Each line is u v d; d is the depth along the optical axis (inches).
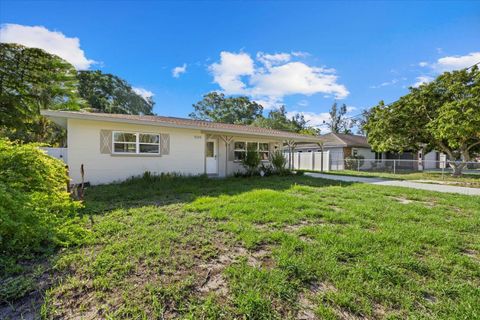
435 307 76.0
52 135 683.4
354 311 74.4
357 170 771.4
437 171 758.5
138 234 134.3
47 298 76.4
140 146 376.5
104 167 347.6
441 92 538.9
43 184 152.3
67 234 125.0
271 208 195.3
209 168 481.1
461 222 166.6
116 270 95.0
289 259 103.7
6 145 147.2
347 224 160.6
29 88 591.2
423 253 117.1
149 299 77.8
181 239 128.6
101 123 345.7
